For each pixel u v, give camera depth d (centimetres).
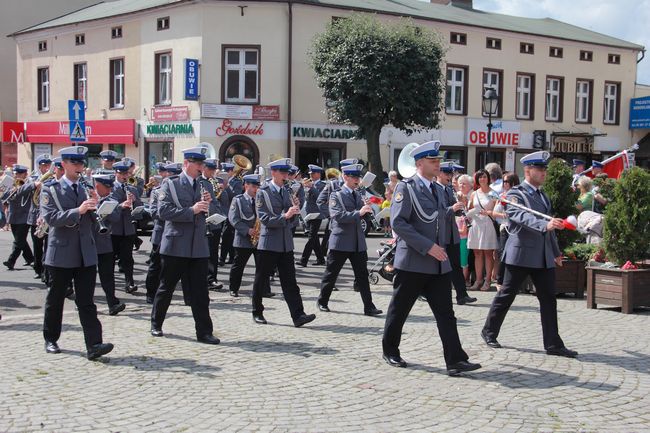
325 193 1420
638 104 3522
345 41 2355
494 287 1184
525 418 539
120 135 2986
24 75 3531
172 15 2772
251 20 2670
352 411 554
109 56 3072
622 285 955
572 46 3369
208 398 584
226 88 2700
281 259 873
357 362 698
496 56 3156
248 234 1078
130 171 1247
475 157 3145
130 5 3169
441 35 2795
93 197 735
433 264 658
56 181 723
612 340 799
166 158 2848
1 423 523
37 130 3416
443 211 676
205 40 2670
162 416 541
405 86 2353
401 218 656
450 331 657
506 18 3556
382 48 2323
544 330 735
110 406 563
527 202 743
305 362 697
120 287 1199
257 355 725
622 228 963
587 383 630
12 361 697
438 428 518
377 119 2412
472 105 3106
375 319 921
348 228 954
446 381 636
